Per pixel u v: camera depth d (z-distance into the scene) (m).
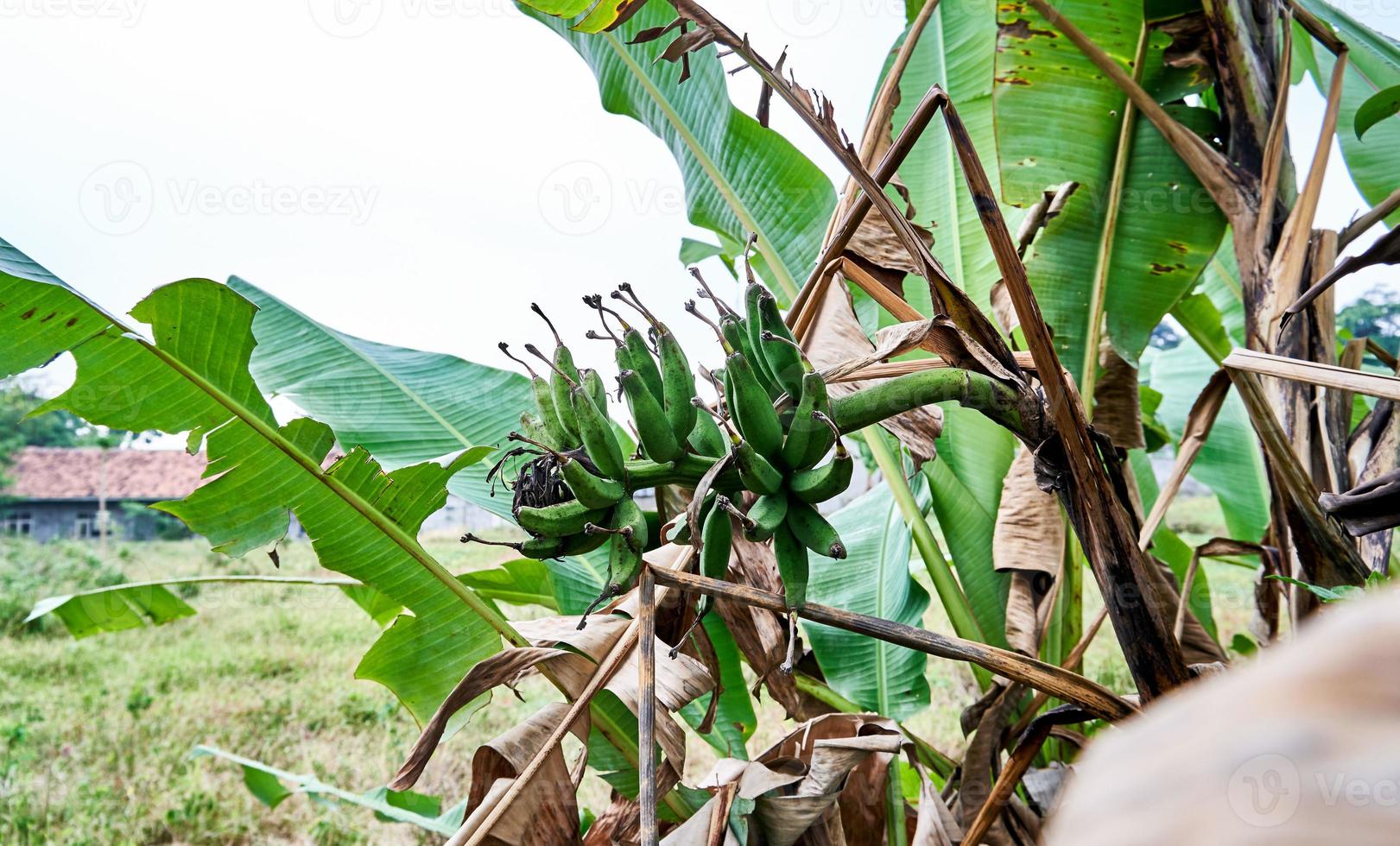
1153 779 0.35
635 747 2.73
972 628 3.28
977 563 3.54
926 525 3.33
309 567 16.19
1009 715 2.90
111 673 10.73
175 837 6.12
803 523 2.07
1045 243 3.37
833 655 3.52
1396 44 3.35
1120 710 2.25
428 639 2.77
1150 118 3.03
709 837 2.48
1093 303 3.21
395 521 2.72
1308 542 2.68
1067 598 3.33
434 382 3.64
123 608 3.88
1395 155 4.00
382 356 3.72
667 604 2.71
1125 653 2.30
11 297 2.43
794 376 2.10
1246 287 2.98
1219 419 5.10
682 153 3.67
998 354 2.26
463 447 3.42
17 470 25.55
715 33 2.25
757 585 2.66
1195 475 5.10
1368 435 2.88
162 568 17.89
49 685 10.20
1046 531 3.10
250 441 2.62
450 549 12.78
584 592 3.41
